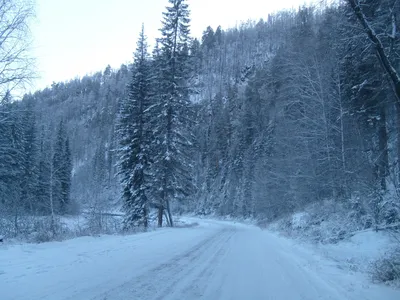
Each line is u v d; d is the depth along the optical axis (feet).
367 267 33.30
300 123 101.09
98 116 532.73
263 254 45.60
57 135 169.27
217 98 334.03
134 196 100.73
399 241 38.01
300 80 92.58
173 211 272.51
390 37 31.53
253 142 204.33
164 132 101.40
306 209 91.20
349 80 71.92
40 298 19.76
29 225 68.49
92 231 64.39
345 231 58.85
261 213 157.69
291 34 113.19
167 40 104.83
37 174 126.41
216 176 255.29
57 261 31.63
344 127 78.13
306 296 23.89
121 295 21.54
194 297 22.35
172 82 102.63
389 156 65.21
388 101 50.42
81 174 273.54
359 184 65.57
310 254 45.78
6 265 28.73
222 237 71.56
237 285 26.53
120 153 104.73
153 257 37.27
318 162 87.10
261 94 218.59
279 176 112.37
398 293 23.73
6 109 54.80
